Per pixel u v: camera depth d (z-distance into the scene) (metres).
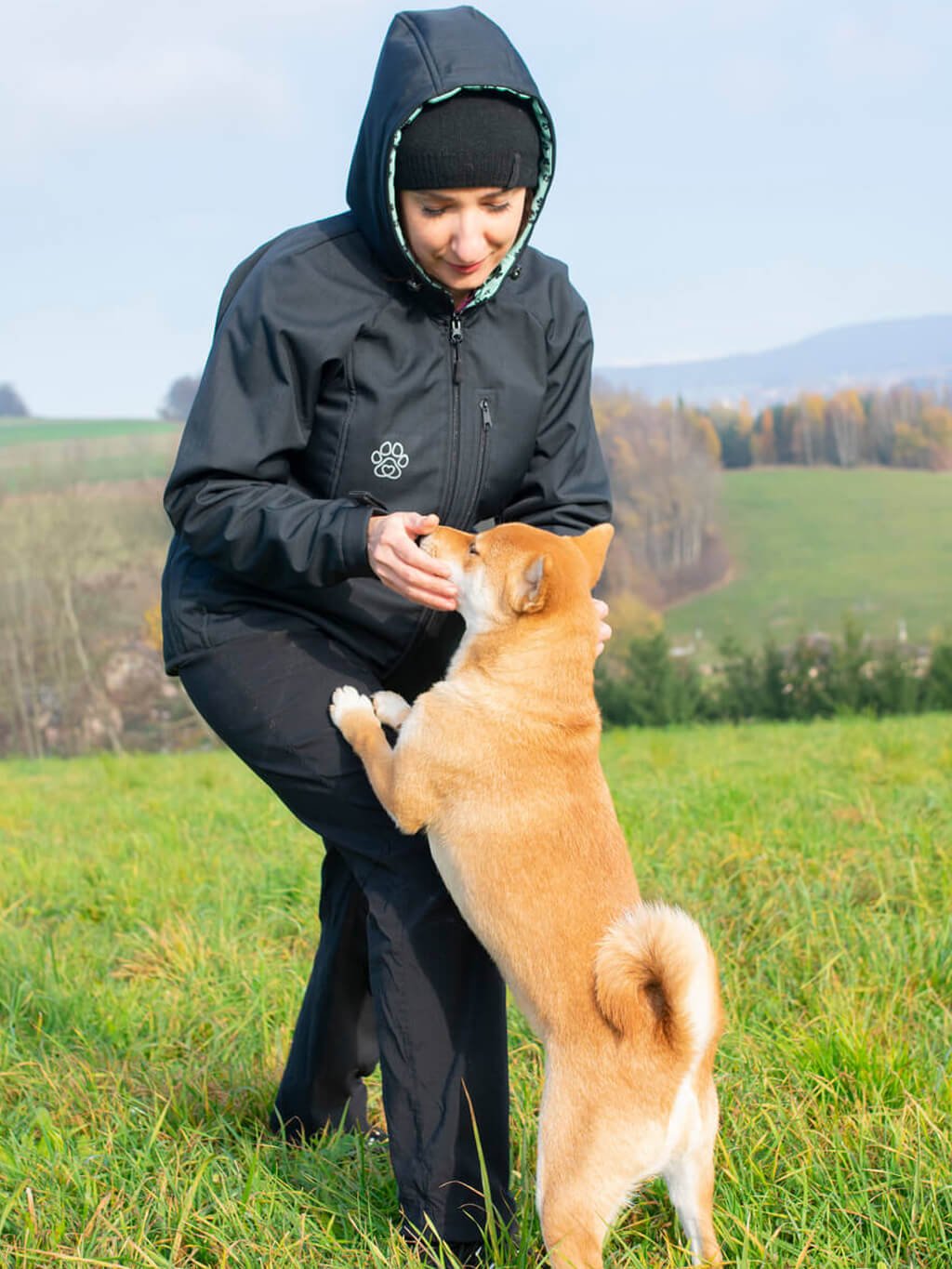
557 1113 2.74
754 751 11.66
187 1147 3.29
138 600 39.66
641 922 2.75
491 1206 2.75
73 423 76.06
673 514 58.09
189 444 2.97
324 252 2.98
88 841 7.91
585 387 3.41
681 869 5.96
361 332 2.95
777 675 31.02
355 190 2.95
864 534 60.88
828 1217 2.87
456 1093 2.89
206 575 3.14
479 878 2.93
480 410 3.09
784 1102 3.39
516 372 3.15
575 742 3.10
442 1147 2.87
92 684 39.09
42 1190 3.05
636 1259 2.71
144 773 12.71
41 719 39.34
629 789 8.49
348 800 3.04
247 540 2.90
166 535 40.66
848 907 5.10
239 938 5.38
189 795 10.29
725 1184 2.98
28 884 6.61
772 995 4.27
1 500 41.12
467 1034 2.92
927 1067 3.50
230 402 2.96
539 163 2.96
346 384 2.98
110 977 4.85
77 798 10.84
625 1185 2.69
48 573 39.22
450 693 3.10
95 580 39.72
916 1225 2.83
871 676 31.08
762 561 58.34
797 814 6.88
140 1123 3.48
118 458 45.38
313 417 3.03
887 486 68.31
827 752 10.52
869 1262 2.74
